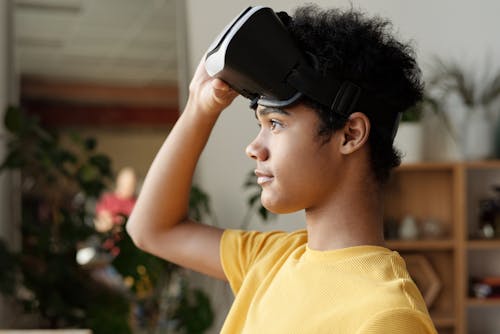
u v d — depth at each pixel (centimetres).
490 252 331
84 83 638
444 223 328
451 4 331
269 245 74
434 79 325
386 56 59
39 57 580
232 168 333
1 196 351
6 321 343
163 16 492
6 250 320
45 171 336
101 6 469
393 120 60
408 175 328
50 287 328
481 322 332
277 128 59
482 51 329
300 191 59
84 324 329
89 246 356
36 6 463
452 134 327
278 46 58
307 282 58
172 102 648
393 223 322
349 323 51
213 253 78
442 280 327
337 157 58
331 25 59
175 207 81
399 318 48
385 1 329
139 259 310
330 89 57
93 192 335
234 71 59
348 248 58
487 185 332
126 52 574
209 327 313
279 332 57
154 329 325
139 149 652
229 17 336
